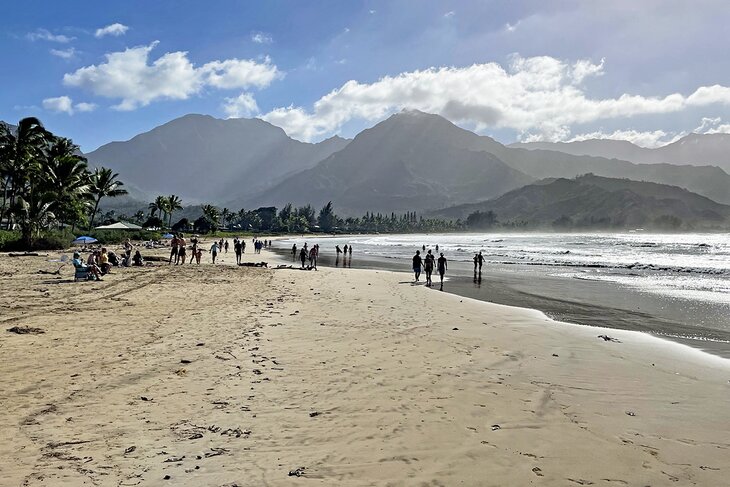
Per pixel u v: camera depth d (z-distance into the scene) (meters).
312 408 7.18
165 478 4.94
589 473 5.43
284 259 51.72
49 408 6.81
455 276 34.50
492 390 8.38
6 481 4.77
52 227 60.91
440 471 5.34
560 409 7.56
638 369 10.16
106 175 77.44
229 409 7.01
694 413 7.53
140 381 8.16
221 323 13.50
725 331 14.96
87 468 5.10
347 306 17.56
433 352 11.02
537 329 14.53
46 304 15.96
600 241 153.00
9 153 46.72
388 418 6.86
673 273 37.62
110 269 30.52
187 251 56.88
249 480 4.96
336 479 5.06
